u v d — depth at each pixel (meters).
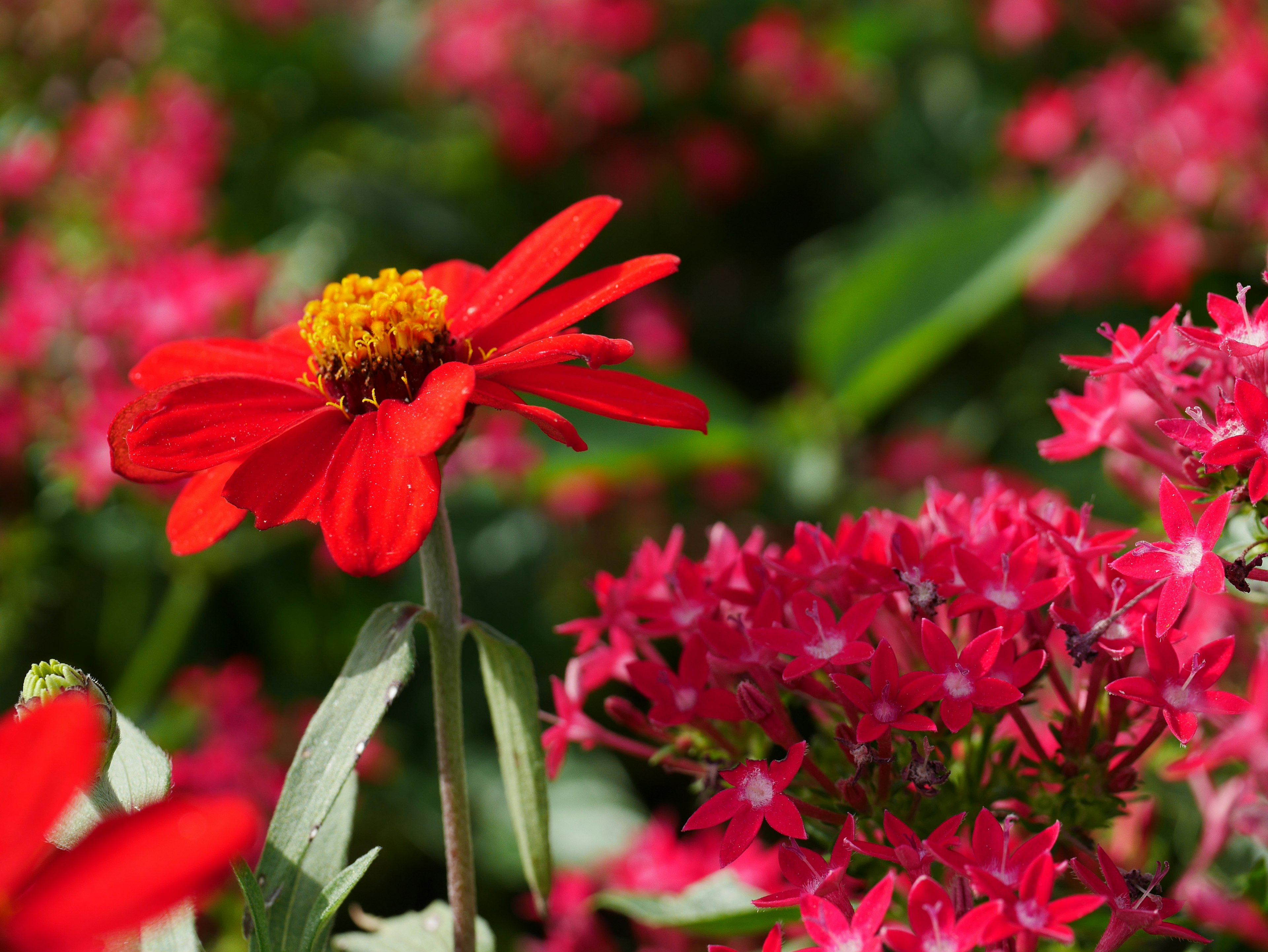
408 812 0.65
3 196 0.72
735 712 0.38
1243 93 0.65
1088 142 0.78
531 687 0.38
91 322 0.57
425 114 0.92
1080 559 0.37
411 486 0.36
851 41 0.93
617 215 0.91
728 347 0.89
